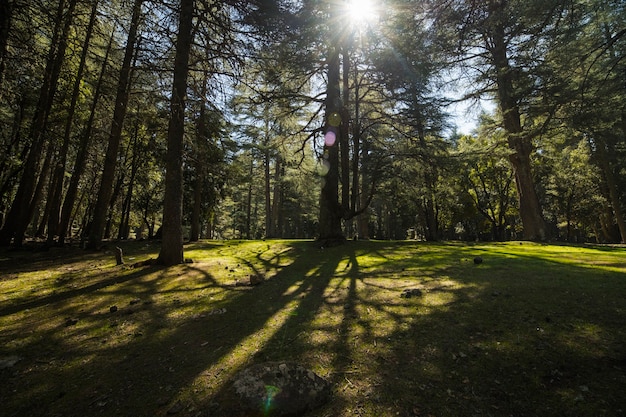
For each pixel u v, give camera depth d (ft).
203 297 19.94
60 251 42.80
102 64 44.04
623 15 23.81
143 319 16.02
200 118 53.11
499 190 97.50
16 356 12.03
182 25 30.78
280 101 44.96
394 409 8.13
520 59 41.29
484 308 14.89
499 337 11.89
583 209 94.48
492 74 46.88
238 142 68.18
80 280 24.62
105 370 10.97
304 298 19.11
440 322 13.66
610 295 15.70
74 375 10.68
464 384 9.16
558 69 29.19
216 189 72.90
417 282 21.06
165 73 33.94
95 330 14.64
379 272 25.64
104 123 51.24
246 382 9.05
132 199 74.69
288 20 30.40
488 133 63.98
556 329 12.21
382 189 61.11
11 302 19.12
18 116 46.01
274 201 103.30
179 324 15.30
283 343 12.56
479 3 23.75
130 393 9.46
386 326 13.66
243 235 176.24
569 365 9.78
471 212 99.45
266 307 17.57
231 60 31.22
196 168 59.11
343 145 46.55
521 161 58.44
